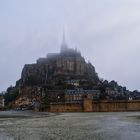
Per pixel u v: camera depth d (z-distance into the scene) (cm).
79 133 7169
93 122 11931
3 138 6141
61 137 6209
